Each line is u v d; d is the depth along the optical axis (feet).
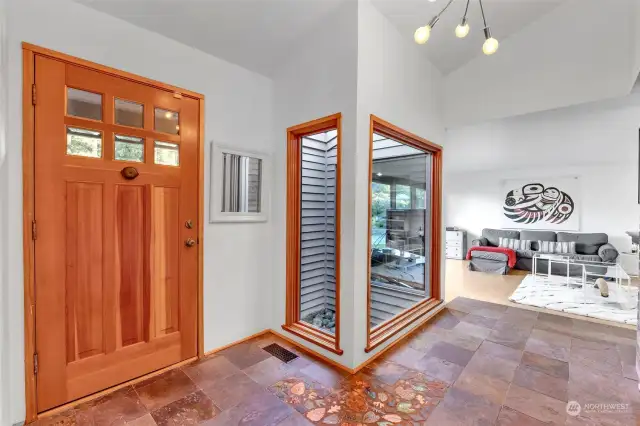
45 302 5.21
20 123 4.91
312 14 6.87
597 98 8.07
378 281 9.64
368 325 7.16
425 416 5.26
